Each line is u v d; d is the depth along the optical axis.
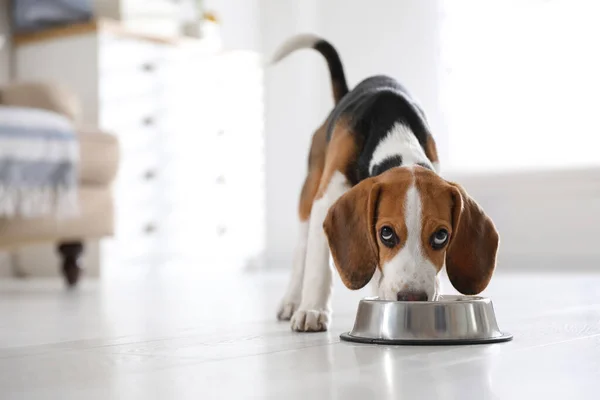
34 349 1.50
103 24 4.13
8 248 3.34
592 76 4.27
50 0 4.35
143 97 4.30
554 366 1.14
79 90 4.20
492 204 4.49
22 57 4.52
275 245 5.15
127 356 1.37
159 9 4.48
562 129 4.36
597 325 1.69
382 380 1.05
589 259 4.24
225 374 1.13
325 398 0.94
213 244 4.68
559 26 4.35
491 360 1.20
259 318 2.03
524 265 4.40
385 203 1.39
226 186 4.76
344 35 4.91
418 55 4.68
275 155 5.14
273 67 5.13
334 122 1.71
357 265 1.43
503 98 4.50
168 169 4.43
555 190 4.31
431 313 1.40
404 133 1.59
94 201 3.61
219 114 4.71
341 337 1.50
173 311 2.29
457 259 1.40
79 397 1.00
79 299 2.88
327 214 1.47
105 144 3.62
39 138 3.35
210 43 4.70
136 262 4.27
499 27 4.50
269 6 5.20
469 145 4.59
